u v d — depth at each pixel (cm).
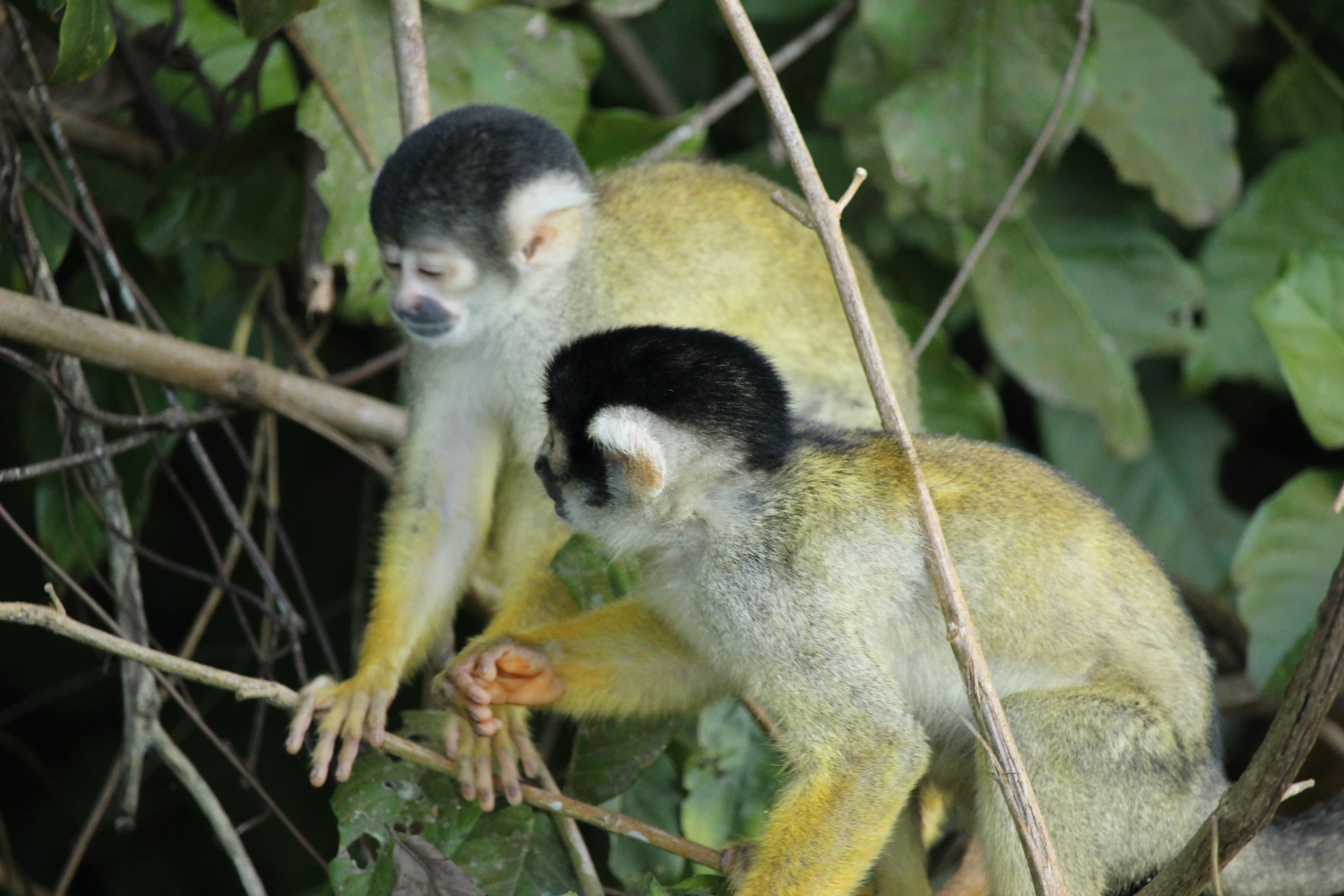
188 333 1066
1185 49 1209
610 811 744
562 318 923
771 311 981
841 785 699
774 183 1057
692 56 1345
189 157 1014
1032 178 1077
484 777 753
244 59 1165
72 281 1057
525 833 748
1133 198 1224
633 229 955
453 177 877
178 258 1070
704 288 958
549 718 977
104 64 930
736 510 743
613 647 803
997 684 755
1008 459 791
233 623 1313
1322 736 1015
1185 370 1209
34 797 1330
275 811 838
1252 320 1208
